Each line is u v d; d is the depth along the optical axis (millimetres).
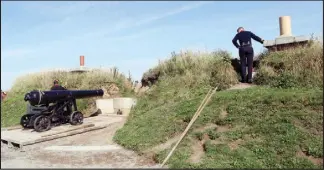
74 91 12227
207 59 12531
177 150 7441
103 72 18094
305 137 6789
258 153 6719
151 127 9227
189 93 11000
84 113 15391
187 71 12297
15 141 9562
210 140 7551
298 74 9430
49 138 9992
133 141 8719
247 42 10617
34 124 10750
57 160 7848
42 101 11016
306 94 8117
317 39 10312
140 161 7445
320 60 9375
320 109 7434
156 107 11125
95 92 12969
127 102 14734
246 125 7734
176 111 9617
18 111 16141
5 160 8031
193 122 8484
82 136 10406
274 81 9703
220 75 11180
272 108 7996
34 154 8555
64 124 12070
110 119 13008
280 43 10977
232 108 8531
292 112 7594
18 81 20141
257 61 11219
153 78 14180
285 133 7039
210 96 9555
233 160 6629
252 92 9219
